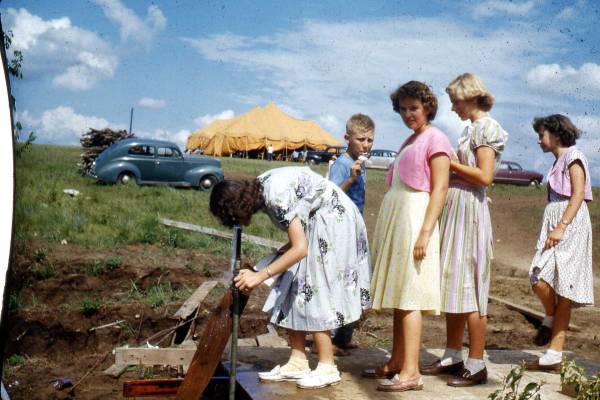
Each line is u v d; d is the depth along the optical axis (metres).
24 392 5.50
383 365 4.89
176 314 7.35
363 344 6.99
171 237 11.80
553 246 5.11
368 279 4.61
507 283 11.18
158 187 21.47
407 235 4.43
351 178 5.31
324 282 4.38
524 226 18.64
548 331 5.29
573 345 7.34
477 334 4.66
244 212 4.07
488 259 4.66
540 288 5.16
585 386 4.41
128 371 5.97
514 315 8.73
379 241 4.61
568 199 5.16
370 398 4.30
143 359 5.52
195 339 7.09
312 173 4.41
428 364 5.19
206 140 47.50
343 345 5.54
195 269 9.73
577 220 5.10
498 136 4.58
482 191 4.67
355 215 4.53
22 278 8.15
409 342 4.46
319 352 4.53
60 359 6.93
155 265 9.61
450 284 4.59
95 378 5.81
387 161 37.81
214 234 12.82
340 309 4.39
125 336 7.39
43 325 7.21
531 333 7.78
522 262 13.80
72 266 9.01
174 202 17.48
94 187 20.16
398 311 4.70
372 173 31.22
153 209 16.09
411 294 4.39
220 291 8.60
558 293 5.06
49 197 15.49
